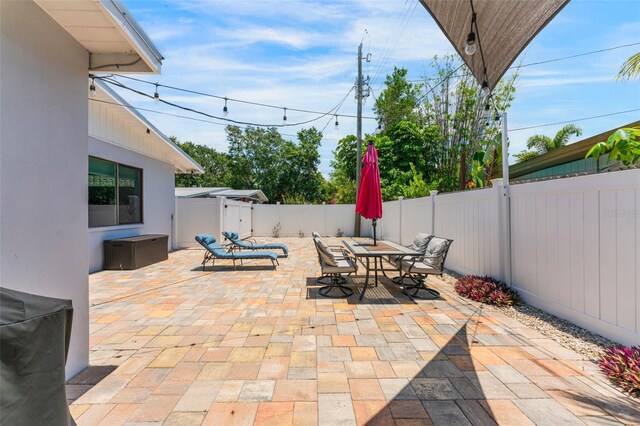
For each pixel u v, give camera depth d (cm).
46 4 223
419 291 546
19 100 215
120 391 247
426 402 233
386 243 671
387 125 1964
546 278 410
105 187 782
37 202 231
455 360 297
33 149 227
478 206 573
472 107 1507
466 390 248
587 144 819
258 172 2836
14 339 119
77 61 276
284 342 340
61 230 255
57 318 134
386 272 709
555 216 393
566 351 312
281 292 550
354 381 262
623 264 304
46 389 127
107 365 289
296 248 1179
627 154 378
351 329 377
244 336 356
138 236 870
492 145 1098
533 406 227
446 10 296
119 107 760
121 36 268
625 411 220
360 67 1480
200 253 1039
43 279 236
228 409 225
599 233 330
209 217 1179
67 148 263
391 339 347
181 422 211
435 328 378
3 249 202
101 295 531
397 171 1669
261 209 1647
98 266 743
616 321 312
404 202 1041
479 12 289
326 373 275
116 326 388
